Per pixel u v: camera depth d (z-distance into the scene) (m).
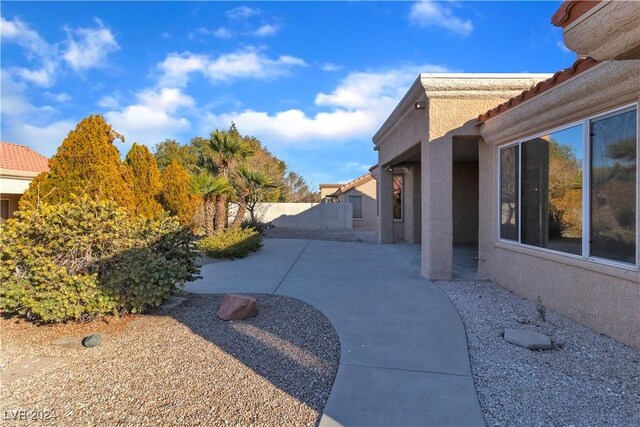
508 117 6.55
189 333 4.98
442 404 3.17
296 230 24.83
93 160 10.00
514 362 4.01
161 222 6.86
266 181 15.30
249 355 4.25
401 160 12.96
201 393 3.42
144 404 3.23
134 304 5.33
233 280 8.26
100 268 5.55
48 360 4.17
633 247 4.30
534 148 6.38
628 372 3.70
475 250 13.02
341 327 5.11
